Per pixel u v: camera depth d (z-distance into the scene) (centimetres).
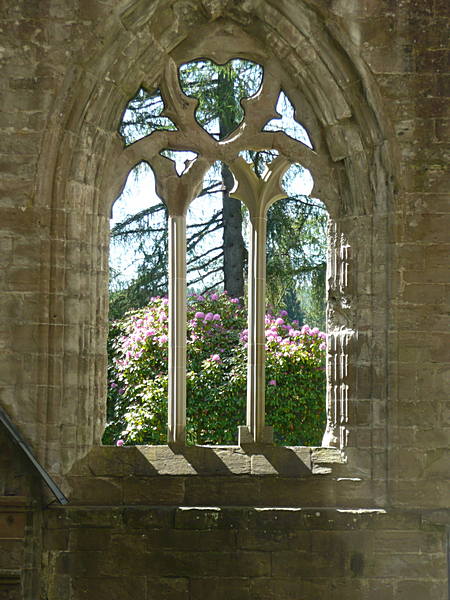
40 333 1227
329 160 1293
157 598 1207
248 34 1292
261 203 1294
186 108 1292
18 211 1235
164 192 1284
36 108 1241
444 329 1236
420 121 1249
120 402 1759
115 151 1282
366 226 1262
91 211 1263
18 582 1202
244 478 1241
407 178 1247
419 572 1212
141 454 1245
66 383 1234
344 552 1212
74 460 1234
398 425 1230
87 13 1248
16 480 1213
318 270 2261
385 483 1234
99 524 1210
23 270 1232
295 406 1659
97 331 1262
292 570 1210
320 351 1675
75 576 1208
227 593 1207
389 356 1238
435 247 1242
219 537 1212
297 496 1239
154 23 1269
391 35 1253
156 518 1212
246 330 1711
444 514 1211
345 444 1251
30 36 1246
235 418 1645
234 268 2289
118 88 1266
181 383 1261
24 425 1224
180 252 1275
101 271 1269
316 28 1261
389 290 1244
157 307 1798
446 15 1255
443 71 1252
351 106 1263
